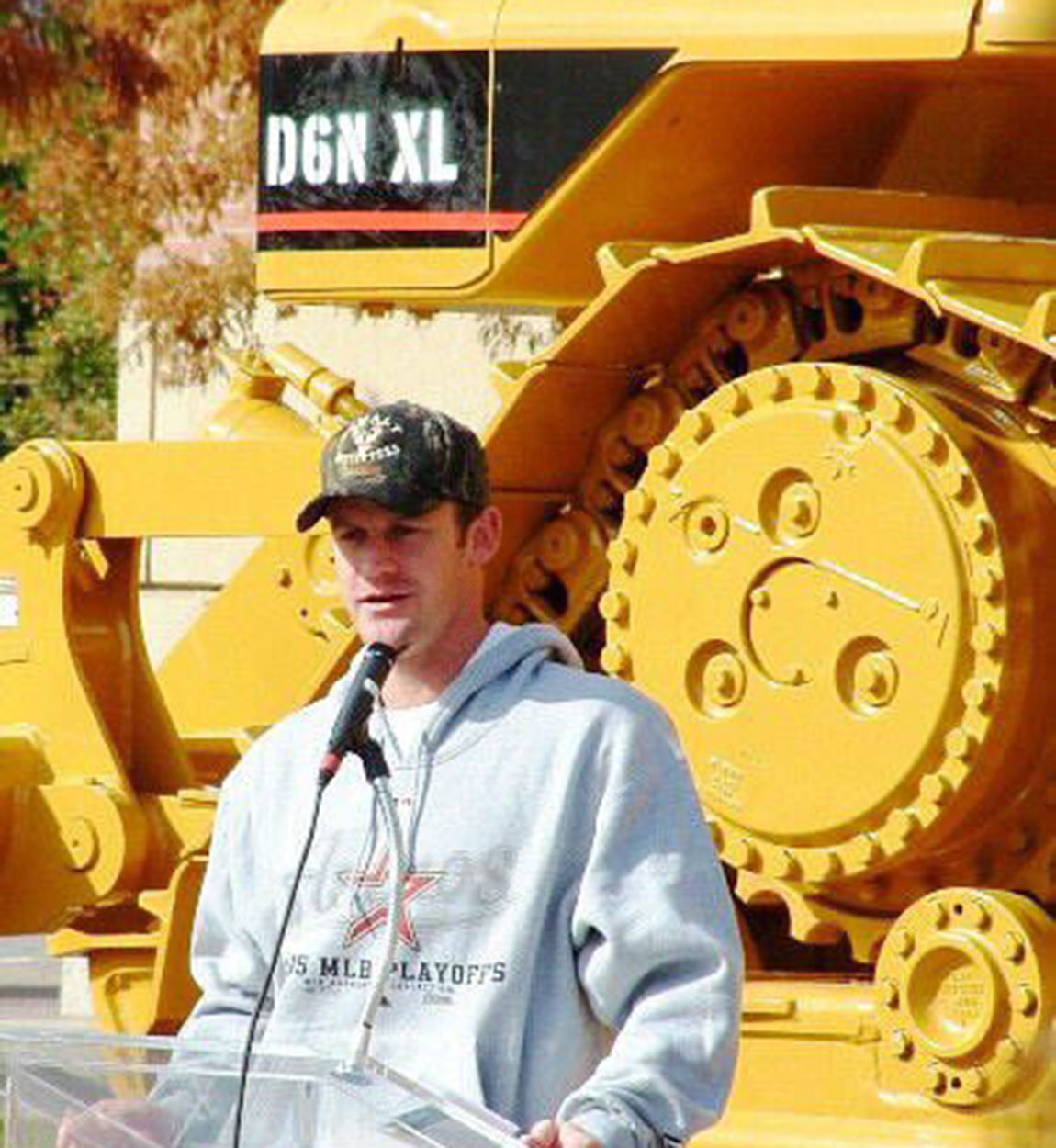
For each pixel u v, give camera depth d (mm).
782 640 13391
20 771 16250
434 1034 8211
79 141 27203
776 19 14359
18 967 26797
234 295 26844
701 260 13781
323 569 16797
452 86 15281
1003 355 13242
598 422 14688
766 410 13461
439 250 15359
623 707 8320
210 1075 7844
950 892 12984
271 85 15875
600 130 14852
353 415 17766
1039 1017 12766
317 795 8219
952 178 15109
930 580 12883
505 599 15000
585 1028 8250
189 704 17344
